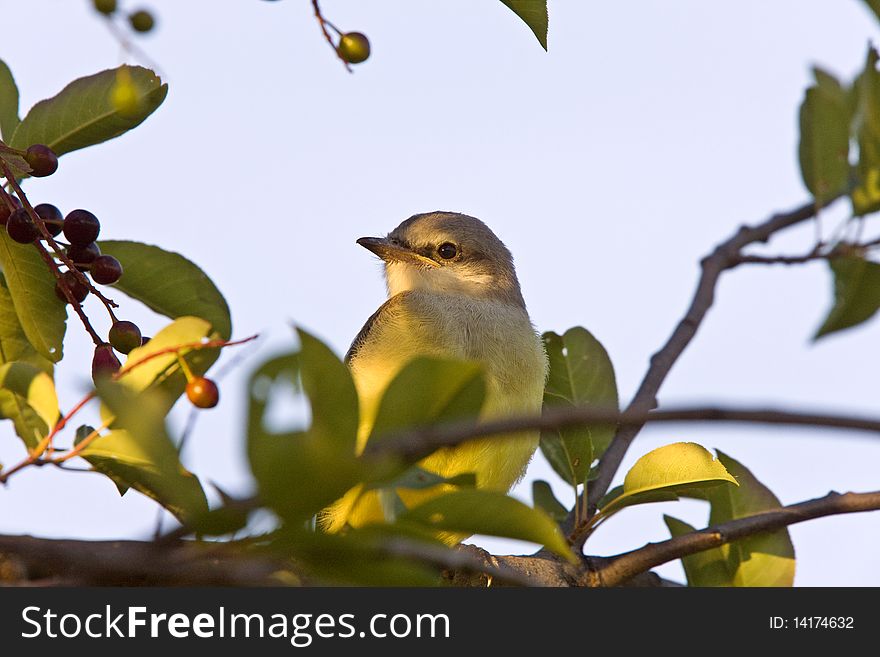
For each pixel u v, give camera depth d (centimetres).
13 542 542
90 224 884
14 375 680
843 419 454
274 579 550
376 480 532
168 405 716
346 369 514
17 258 916
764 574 1144
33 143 959
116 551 545
